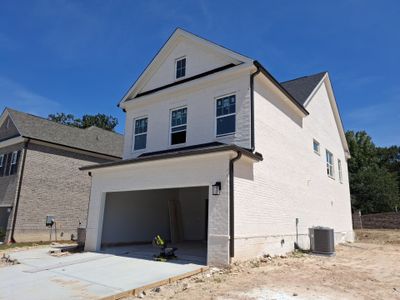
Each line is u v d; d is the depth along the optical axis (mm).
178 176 10188
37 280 7023
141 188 11281
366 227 30656
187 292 6098
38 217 18812
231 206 8812
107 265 8875
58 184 20109
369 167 46844
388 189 38688
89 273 7758
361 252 14219
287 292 6031
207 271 8141
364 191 39219
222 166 9156
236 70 11562
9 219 17953
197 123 12586
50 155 20047
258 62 11094
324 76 18969
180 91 13570
